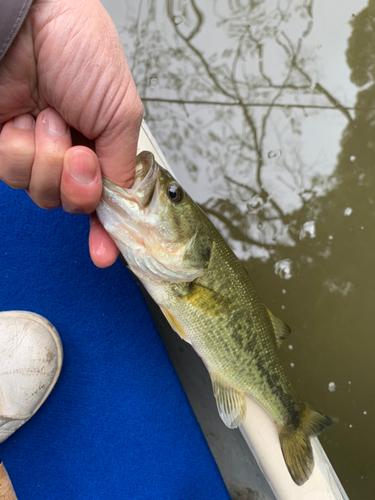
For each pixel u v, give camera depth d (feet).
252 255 2.05
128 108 0.73
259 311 1.14
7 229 1.29
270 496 1.24
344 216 2.08
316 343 1.95
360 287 2.00
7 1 0.59
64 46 0.65
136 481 1.28
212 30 2.15
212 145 2.12
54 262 1.30
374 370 1.94
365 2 2.15
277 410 1.13
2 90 0.68
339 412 1.89
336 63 2.17
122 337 1.32
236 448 1.34
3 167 0.77
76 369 1.30
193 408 1.41
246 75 2.16
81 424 1.29
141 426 1.30
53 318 1.29
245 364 1.12
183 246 1.00
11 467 1.25
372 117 2.11
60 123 0.74
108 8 2.06
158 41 2.12
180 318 1.09
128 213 0.91
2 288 1.27
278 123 2.15
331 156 2.13
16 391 1.19
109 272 1.33
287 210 2.10
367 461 1.85
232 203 2.10
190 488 1.28
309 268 2.04
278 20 2.17
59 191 0.80
